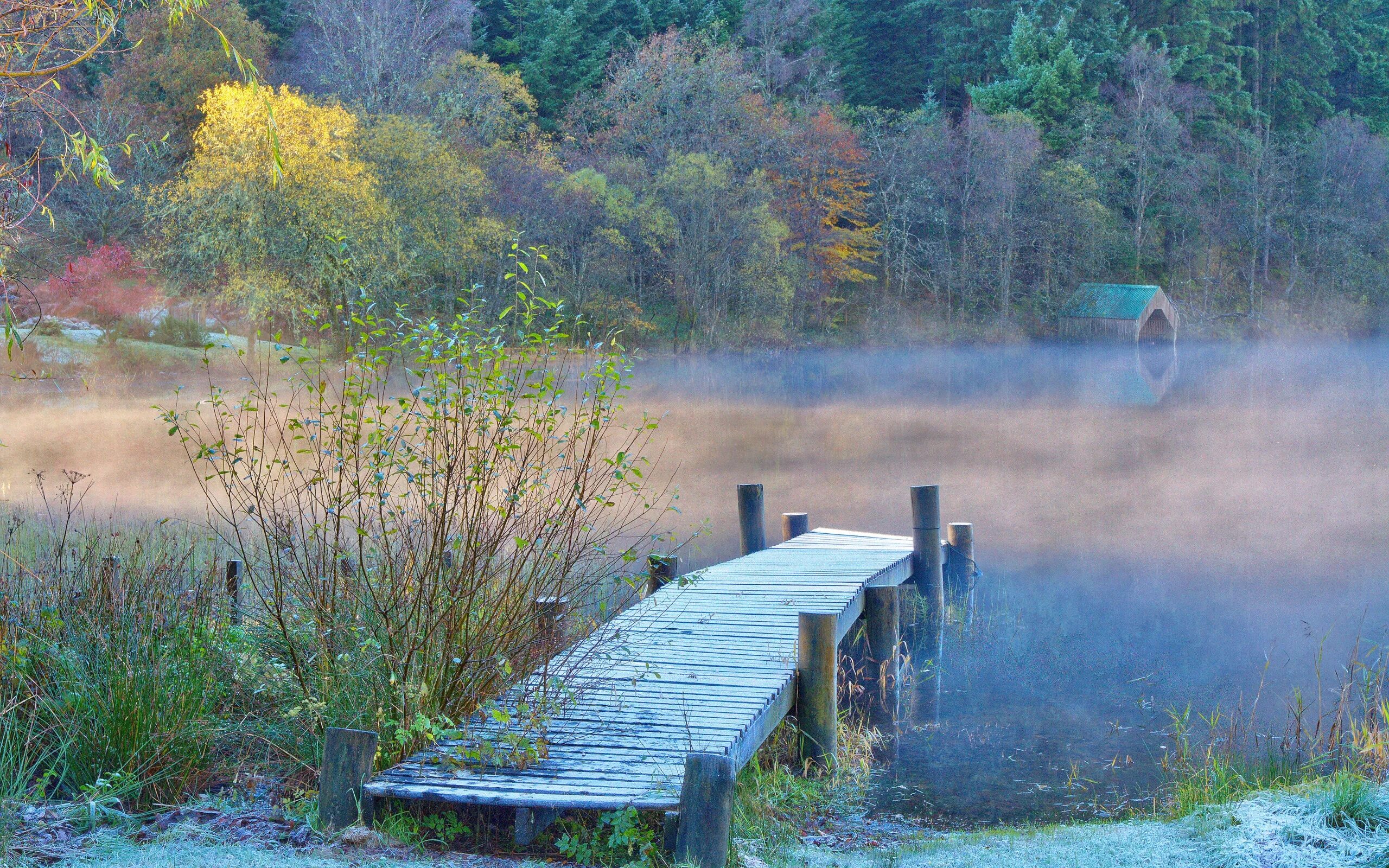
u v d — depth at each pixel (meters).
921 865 4.51
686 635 7.27
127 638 5.18
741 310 46.97
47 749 4.70
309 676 5.45
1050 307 52.53
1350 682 7.12
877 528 14.17
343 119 32.69
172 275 33.38
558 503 5.57
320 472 5.52
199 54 40.91
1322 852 4.16
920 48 65.00
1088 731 7.11
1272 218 57.34
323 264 30.73
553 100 53.88
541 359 5.68
